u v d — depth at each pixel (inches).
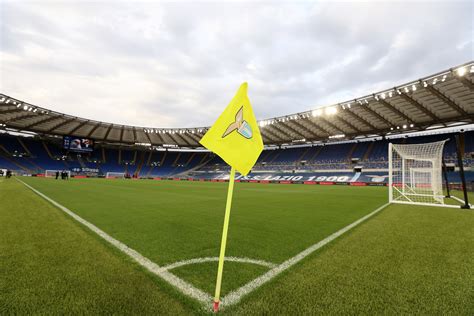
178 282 88.8
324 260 114.3
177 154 2439.7
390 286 87.0
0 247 125.7
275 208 309.0
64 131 1743.4
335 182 1357.0
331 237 159.8
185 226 189.8
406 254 123.6
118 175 1964.8
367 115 1166.3
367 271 100.8
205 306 72.5
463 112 983.0
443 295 80.7
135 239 148.5
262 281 90.5
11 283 85.2
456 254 123.5
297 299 77.2
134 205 310.8
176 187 757.9
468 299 78.1
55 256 113.6
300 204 356.8
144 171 2185.0
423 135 1444.4
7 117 1379.2
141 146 2279.8
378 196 521.3
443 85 794.8
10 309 69.3
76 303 72.9
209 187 812.6
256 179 1770.4
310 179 1562.5
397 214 265.6
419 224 207.3
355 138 1604.3
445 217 245.8
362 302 75.6
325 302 75.4
